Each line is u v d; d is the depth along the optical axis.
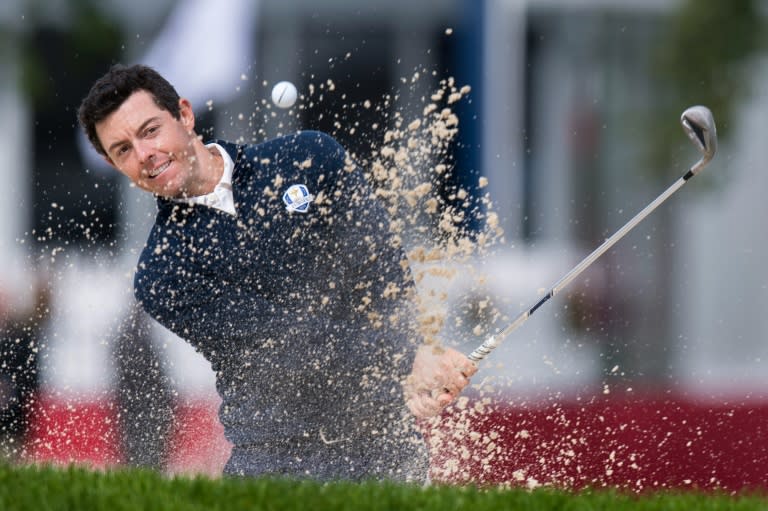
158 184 18.47
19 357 34.41
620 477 28.80
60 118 44.75
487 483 20.52
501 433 27.55
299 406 18.73
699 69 47.47
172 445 26.59
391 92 45.78
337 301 18.86
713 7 46.91
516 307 42.59
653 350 45.06
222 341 18.88
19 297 37.81
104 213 42.84
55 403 31.89
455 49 46.31
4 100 44.59
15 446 30.67
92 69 44.91
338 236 18.81
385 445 18.78
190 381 32.66
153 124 18.33
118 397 32.12
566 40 46.88
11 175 44.25
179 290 18.80
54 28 44.75
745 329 47.00
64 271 40.25
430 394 18.88
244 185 18.62
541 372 39.56
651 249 47.47
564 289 44.09
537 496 16.02
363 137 43.06
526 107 46.97
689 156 48.19
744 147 48.38
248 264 18.70
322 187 18.75
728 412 32.09
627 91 47.66
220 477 16.58
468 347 32.69
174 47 43.44
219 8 43.44
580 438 29.42
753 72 47.81
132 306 34.56
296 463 18.66
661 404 32.38
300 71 44.81
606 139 47.62
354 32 45.22
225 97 43.44
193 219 18.69
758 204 48.19
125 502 14.86
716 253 47.66
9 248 42.41
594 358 43.44
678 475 29.52
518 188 47.12
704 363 45.59
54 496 15.12
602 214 47.56
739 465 30.30
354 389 18.70
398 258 18.95
